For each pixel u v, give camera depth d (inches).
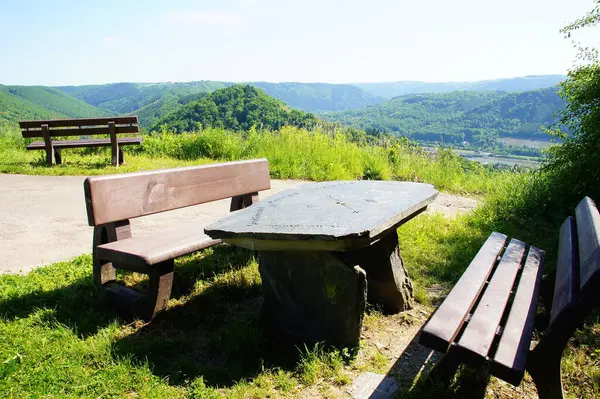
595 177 235.5
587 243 92.8
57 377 100.7
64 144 416.2
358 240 108.7
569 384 104.5
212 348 120.2
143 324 130.6
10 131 626.8
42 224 236.1
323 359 112.7
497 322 92.4
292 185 355.6
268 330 130.1
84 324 126.5
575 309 81.0
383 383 105.3
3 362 102.7
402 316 142.1
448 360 90.4
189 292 152.9
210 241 145.4
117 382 100.3
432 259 187.3
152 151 506.3
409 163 417.7
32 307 135.4
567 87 252.2
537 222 239.1
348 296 115.7
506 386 104.7
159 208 154.3
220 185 181.8
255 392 100.1
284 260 124.4
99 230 145.0
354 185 172.2
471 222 241.3
